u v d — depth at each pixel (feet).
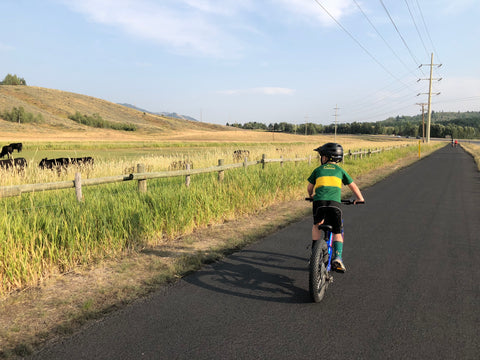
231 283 14.20
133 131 512.22
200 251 18.20
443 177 57.98
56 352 9.31
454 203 33.81
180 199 22.91
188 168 27.27
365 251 18.71
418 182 51.01
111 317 11.27
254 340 9.88
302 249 18.89
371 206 32.17
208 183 28.55
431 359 9.05
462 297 12.91
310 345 9.64
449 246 19.65
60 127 433.48
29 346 9.59
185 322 10.93
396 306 12.16
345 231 23.11
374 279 14.74
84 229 17.10
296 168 43.16
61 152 133.39
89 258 16.33
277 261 16.96
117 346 9.57
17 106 472.44
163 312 11.61
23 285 13.71
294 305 12.21
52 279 14.43
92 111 599.16
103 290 13.41
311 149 89.66
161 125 634.02
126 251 17.87
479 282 14.39
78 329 10.52
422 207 31.71
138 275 14.94
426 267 16.22
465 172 67.41
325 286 12.96
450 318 11.28
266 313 11.58
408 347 9.57
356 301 12.57
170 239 20.40
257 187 31.53
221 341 9.82
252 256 17.67
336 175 13.12
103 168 39.04
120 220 18.75
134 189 25.36
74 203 19.45
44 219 16.72
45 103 553.64
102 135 393.70
